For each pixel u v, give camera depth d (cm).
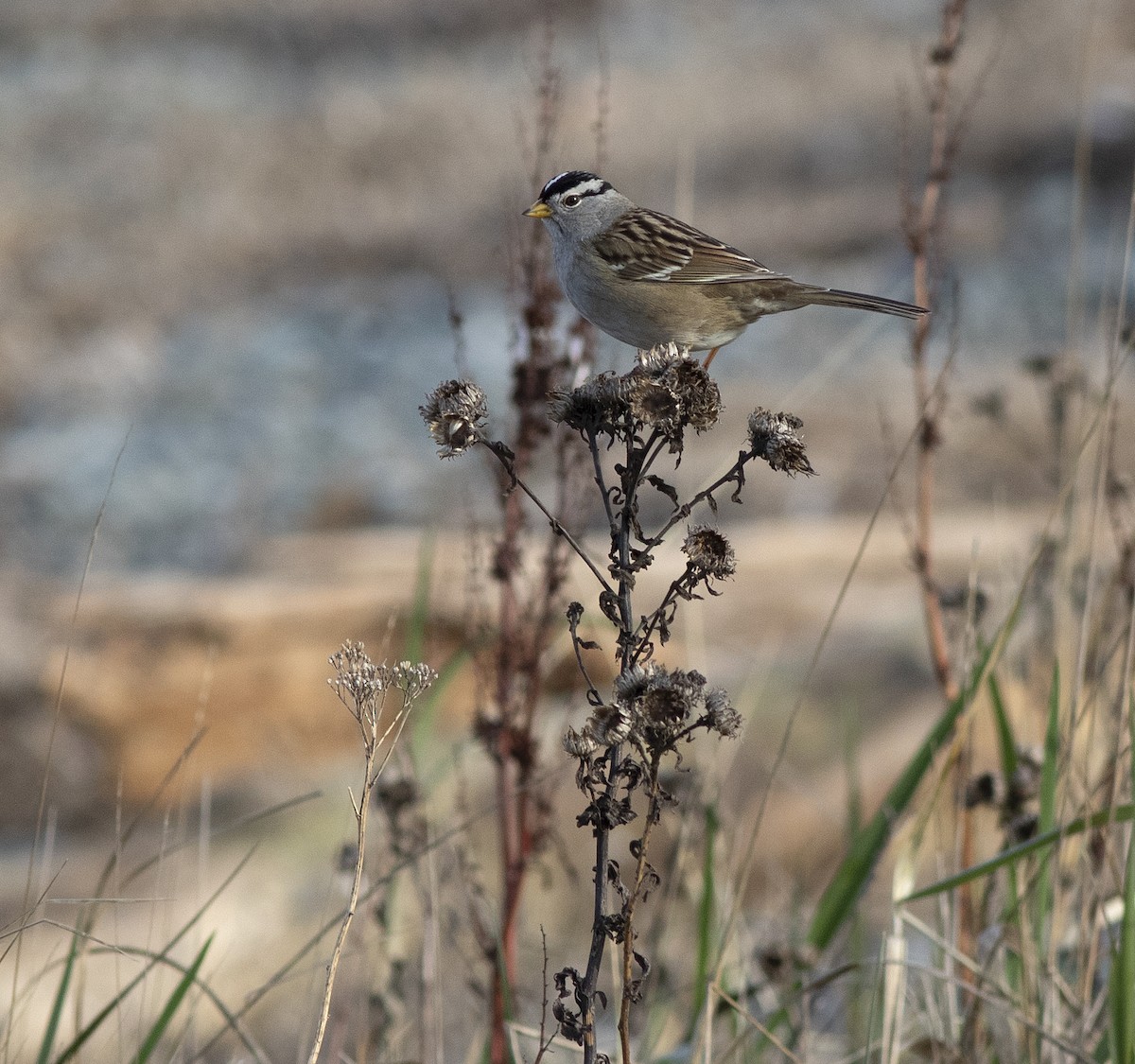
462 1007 743
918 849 580
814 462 1811
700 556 423
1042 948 577
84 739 1335
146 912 960
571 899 928
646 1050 626
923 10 4272
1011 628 612
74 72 4638
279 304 2806
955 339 748
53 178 3647
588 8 4788
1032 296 2317
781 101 3562
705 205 3008
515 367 704
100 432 2259
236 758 1335
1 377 2500
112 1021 764
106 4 5244
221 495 1983
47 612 1438
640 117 3559
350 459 2077
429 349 2523
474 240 2980
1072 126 2981
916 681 1113
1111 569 685
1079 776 606
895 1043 541
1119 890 575
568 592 976
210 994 558
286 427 2236
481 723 695
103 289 2875
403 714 434
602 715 412
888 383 2080
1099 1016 550
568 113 3681
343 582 1447
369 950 691
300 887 1006
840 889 627
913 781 626
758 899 949
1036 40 3578
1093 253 2495
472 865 680
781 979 620
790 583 1335
